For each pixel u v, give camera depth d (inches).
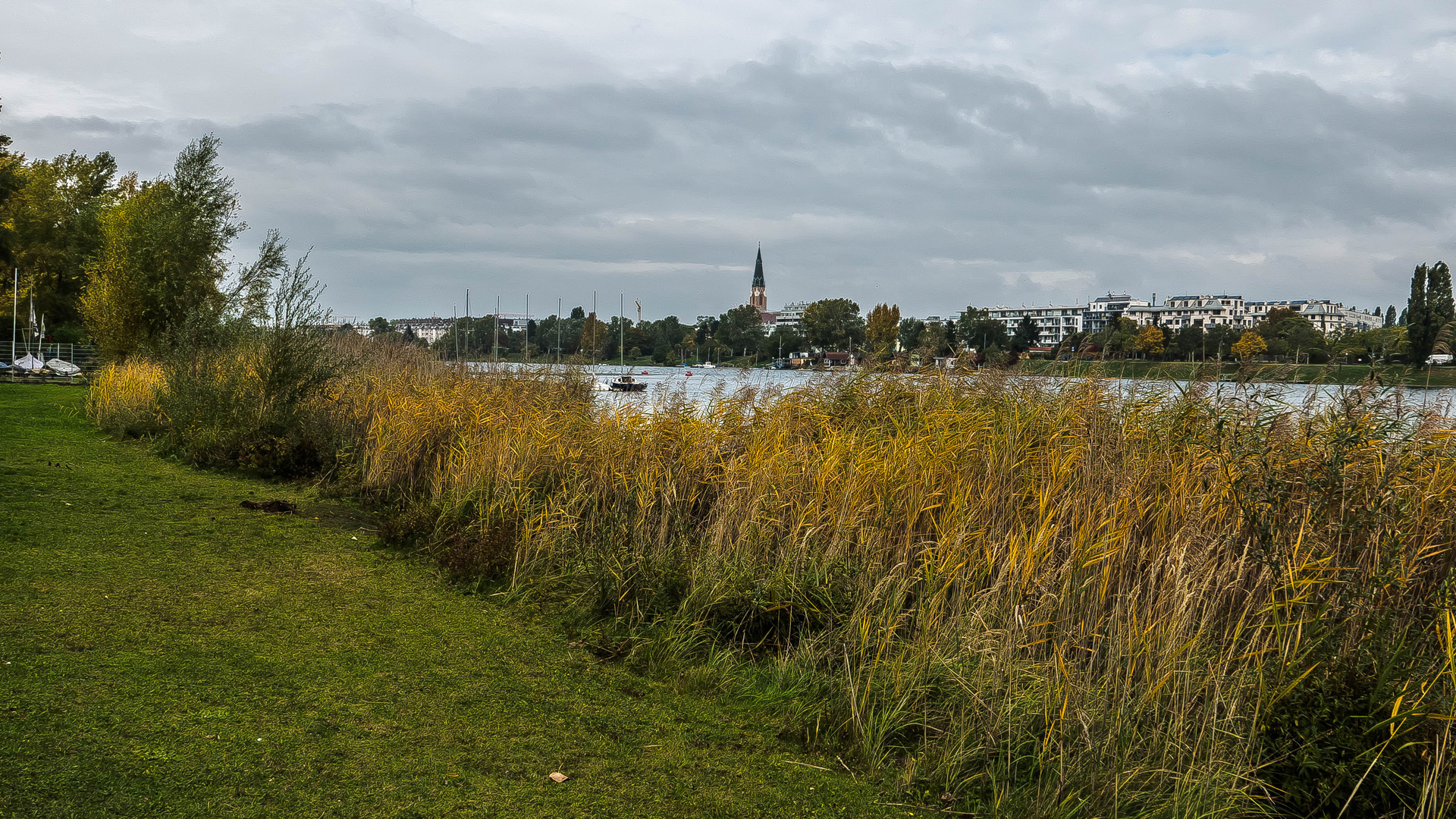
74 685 163.6
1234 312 5492.1
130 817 119.9
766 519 263.6
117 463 462.9
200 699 163.5
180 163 1063.6
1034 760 156.8
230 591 239.8
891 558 242.1
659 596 237.5
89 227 2341.3
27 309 2300.7
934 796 151.9
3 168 1857.8
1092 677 175.2
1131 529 211.6
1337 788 143.1
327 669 186.9
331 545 307.6
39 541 271.7
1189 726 157.8
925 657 184.7
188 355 596.7
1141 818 140.2
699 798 144.4
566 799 139.5
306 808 128.2
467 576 270.8
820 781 154.7
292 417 487.2
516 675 195.2
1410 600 182.5
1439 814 136.1
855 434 311.4
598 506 318.3
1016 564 201.2
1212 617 184.2
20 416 690.8
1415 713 141.4
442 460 408.5
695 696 191.9
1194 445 246.8
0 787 123.6
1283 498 194.5
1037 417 305.7
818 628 222.1
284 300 517.7
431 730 160.7
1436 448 226.8
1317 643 164.9
